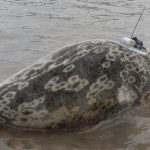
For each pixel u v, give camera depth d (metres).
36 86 3.72
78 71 3.78
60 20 8.30
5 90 3.76
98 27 7.80
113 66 3.89
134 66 4.02
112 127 3.77
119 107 3.87
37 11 9.16
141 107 4.04
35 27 7.60
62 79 3.75
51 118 3.64
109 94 3.79
